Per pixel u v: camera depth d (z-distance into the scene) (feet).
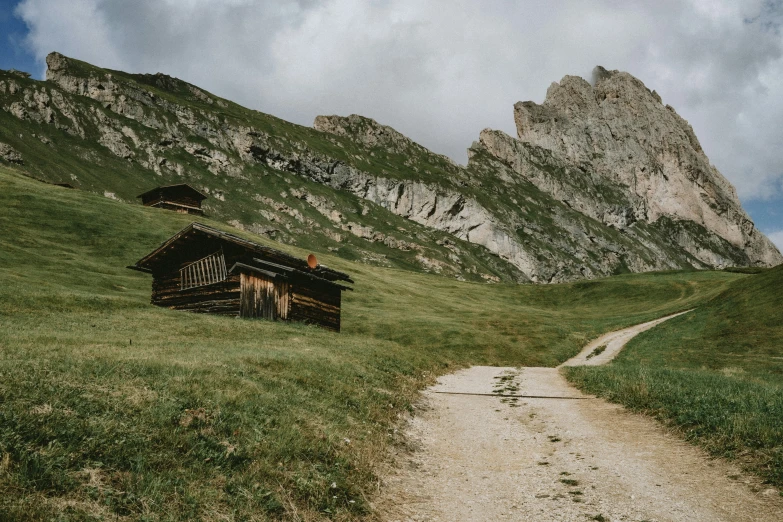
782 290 198.90
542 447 42.73
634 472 34.55
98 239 226.17
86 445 23.84
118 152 643.86
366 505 28.19
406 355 94.94
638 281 408.05
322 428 36.91
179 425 29.48
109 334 68.49
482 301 362.33
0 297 88.94
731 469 32.89
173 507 21.90
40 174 480.23
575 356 182.70
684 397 50.80
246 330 95.91
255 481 26.23
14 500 18.79
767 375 115.75
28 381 28.84
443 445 44.34
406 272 436.35
